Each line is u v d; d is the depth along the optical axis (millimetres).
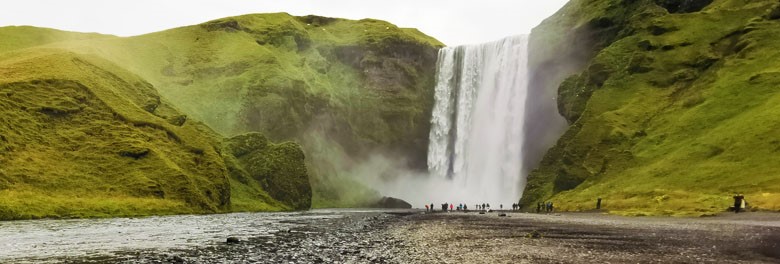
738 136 72812
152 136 105125
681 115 91625
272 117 170375
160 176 94438
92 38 198250
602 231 39219
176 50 199250
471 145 178750
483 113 176500
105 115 102188
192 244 34062
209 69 189625
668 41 110875
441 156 193125
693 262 22531
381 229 47094
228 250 30219
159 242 35562
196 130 126125
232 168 132125
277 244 33469
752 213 49656
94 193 82562
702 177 66875
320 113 186500
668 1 125062
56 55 114438
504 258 25016
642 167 81625
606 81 112438
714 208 54250
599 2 139250
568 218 59719
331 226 52594
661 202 61906
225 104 169375
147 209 83188
